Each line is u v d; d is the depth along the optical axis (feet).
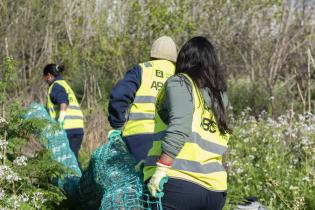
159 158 15.25
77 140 34.09
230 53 55.77
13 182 21.70
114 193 19.16
